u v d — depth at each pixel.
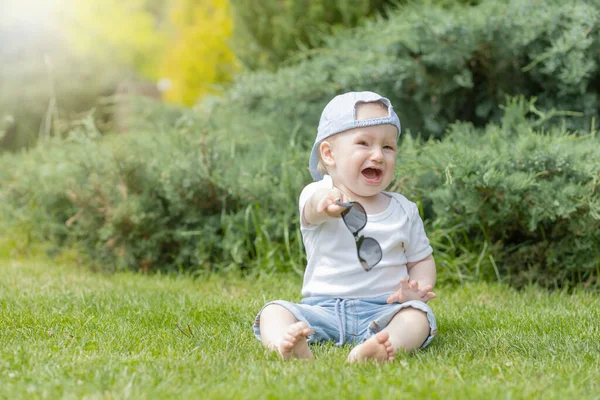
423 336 3.02
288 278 5.49
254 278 5.53
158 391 2.30
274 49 7.97
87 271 6.10
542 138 5.16
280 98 6.62
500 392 2.30
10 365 2.65
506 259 5.24
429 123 6.22
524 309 4.14
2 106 10.87
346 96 3.39
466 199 4.99
